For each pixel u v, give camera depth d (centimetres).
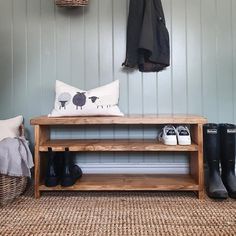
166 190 170
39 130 168
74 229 126
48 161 171
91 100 177
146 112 205
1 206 153
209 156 177
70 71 206
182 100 204
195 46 203
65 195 172
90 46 205
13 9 204
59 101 178
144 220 135
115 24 203
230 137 177
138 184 171
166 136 169
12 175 153
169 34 203
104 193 175
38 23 205
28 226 129
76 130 206
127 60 190
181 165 204
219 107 204
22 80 206
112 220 135
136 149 167
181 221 133
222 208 148
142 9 188
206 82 203
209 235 119
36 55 206
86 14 204
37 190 166
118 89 188
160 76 204
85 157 206
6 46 205
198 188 165
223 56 202
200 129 164
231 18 202
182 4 202
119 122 166
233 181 169
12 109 206
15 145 155
